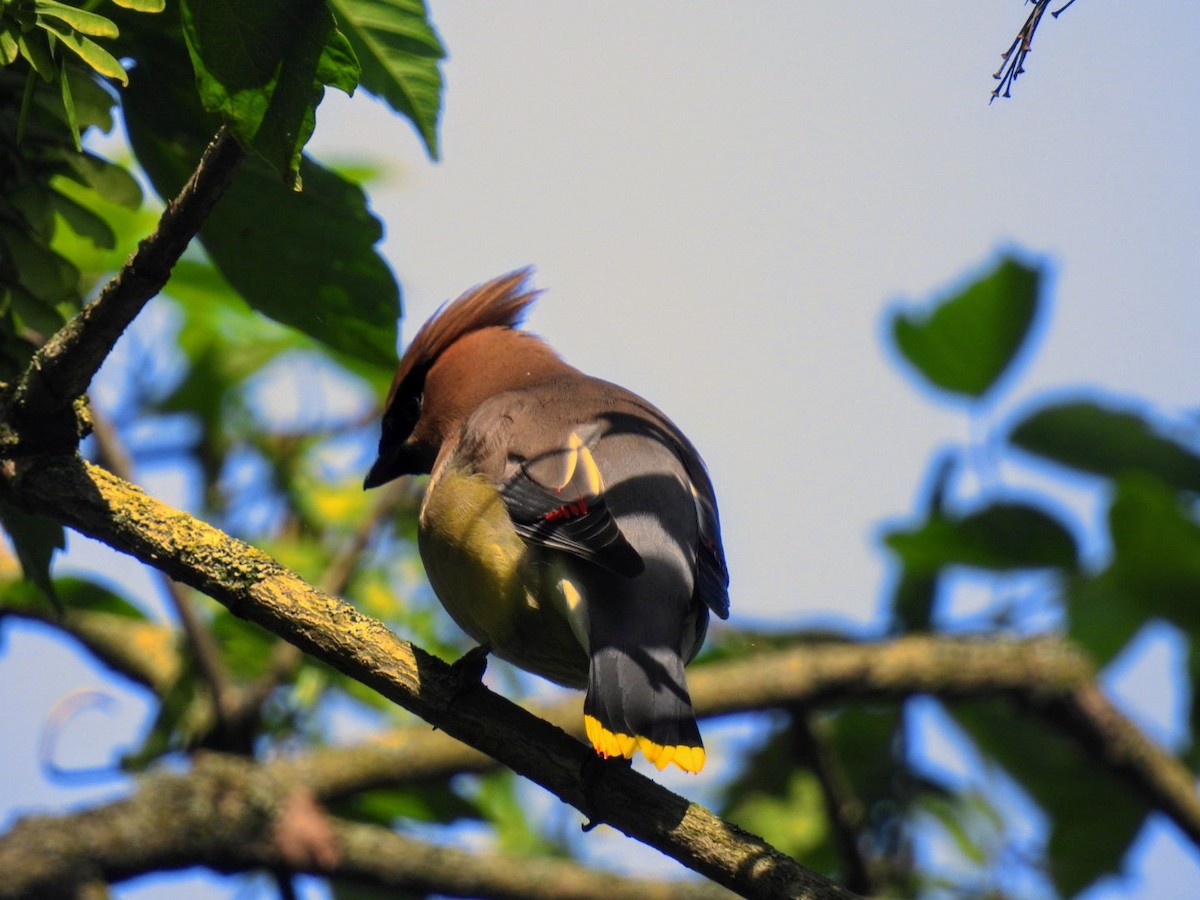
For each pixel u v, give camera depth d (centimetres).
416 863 1073
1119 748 1209
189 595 1075
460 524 859
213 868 1042
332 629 730
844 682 1162
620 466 867
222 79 572
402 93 733
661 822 712
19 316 736
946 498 1220
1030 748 1271
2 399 721
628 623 795
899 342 1241
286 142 578
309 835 1055
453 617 895
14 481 722
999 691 1195
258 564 731
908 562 1206
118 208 1013
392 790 1149
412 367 1060
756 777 1248
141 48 680
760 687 1153
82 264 1017
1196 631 1110
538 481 852
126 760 1120
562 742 732
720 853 699
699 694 1145
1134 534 1091
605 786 722
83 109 686
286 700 1131
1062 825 1259
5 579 1105
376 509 1129
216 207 739
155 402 1200
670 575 823
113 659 1133
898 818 1227
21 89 680
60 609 774
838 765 1245
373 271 760
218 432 1203
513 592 840
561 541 818
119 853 1021
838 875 1226
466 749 1098
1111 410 1205
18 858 997
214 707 1076
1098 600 1170
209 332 1191
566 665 880
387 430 1073
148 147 721
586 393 941
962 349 1234
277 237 750
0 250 714
